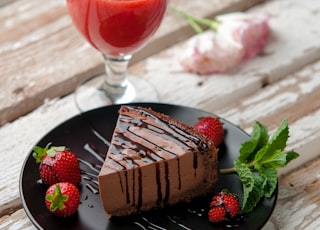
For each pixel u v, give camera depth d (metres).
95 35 0.78
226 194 0.69
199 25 0.95
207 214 0.69
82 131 0.76
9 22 0.93
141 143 0.70
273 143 0.71
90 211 0.69
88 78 0.87
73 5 0.76
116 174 0.68
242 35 0.88
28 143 0.78
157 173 0.69
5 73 0.86
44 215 0.67
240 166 0.70
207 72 0.88
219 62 0.87
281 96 0.85
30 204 0.68
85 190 0.71
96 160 0.74
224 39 0.89
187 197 0.71
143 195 0.69
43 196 0.69
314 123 0.82
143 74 0.88
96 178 0.72
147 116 0.73
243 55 0.90
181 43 0.93
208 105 0.84
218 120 0.75
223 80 0.87
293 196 0.74
